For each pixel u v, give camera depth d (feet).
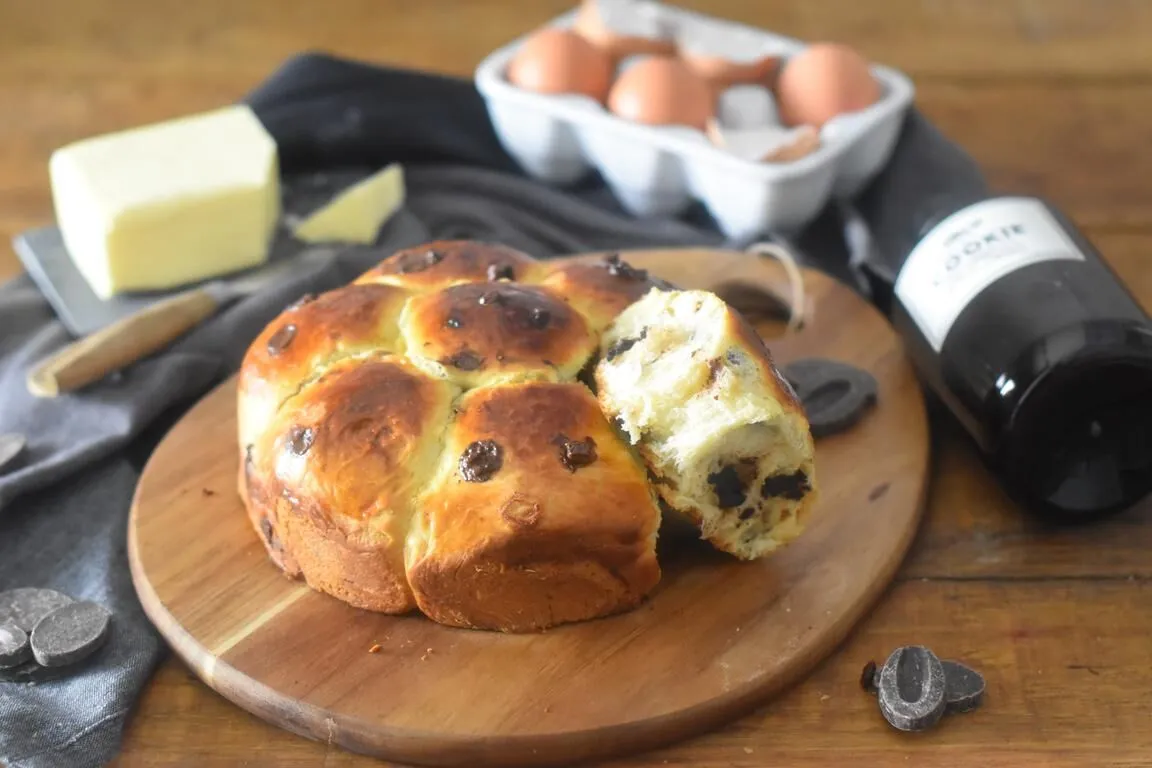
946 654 2.13
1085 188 2.94
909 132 2.93
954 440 2.41
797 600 2.13
